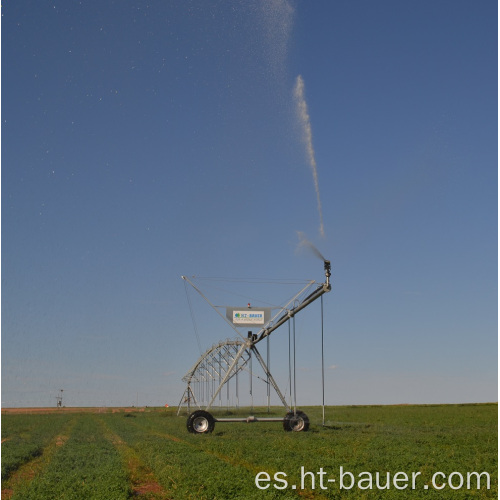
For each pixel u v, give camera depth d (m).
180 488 19.77
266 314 45.31
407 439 36.81
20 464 29.00
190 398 86.62
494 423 57.66
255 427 49.50
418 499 18.44
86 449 33.19
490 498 19.08
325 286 38.19
